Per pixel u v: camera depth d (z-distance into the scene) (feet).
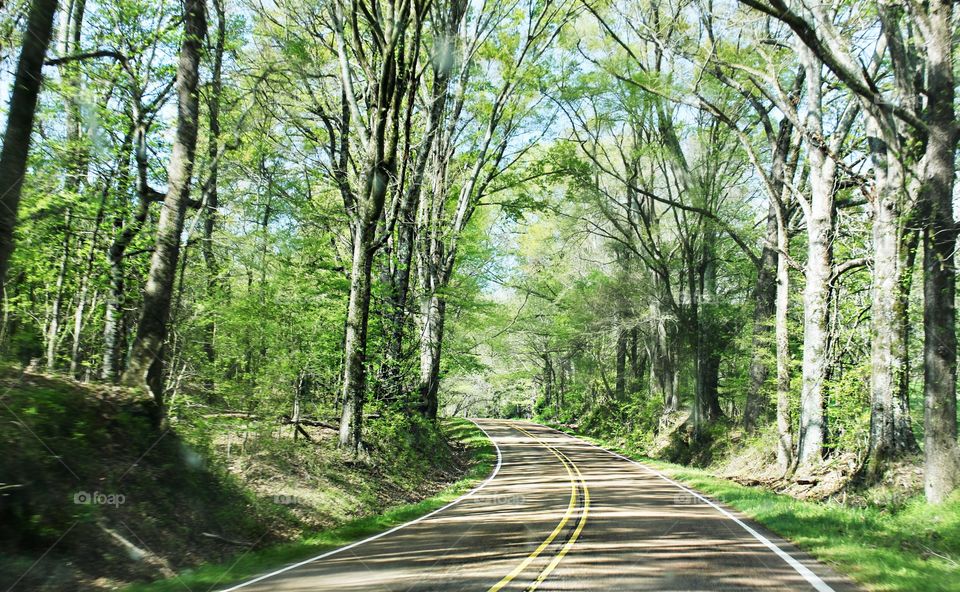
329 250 74.84
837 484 63.36
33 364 39.11
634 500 56.24
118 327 52.21
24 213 40.93
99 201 48.62
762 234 114.52
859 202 82.84
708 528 40.52
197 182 51.93
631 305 133.80
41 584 23.77
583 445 143.54
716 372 124.88
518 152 103.76
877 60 62.13
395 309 83.10
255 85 53.06
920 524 41.96
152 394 37.73
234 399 51.21
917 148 51.44
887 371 57.21
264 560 31.96
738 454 99.91
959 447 46.11
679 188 107.04
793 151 94.32
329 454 61.00
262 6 63.00
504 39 91.40
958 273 50.14
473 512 50.16
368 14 62.13
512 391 287.28
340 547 35.99
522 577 26.23
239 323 50.39
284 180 66.03
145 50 55.16
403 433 83.10
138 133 52.54
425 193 97.60
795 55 77.97
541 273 148.77
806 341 73.36
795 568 28.14
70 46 50.47
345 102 77.15
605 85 94.12
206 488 37.65
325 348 67.67
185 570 29.19
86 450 31.91
